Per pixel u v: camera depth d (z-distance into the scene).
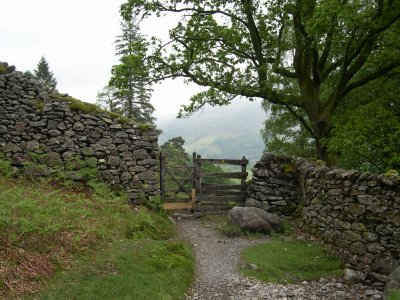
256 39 17.97
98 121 13.06
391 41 14.35
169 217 13.37
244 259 9.44
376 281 8.18
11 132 12.25
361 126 13.75
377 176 8.75
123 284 6.50
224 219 14.09
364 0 15.23
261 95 17.30
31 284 5.85
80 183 12.51
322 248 10.22
